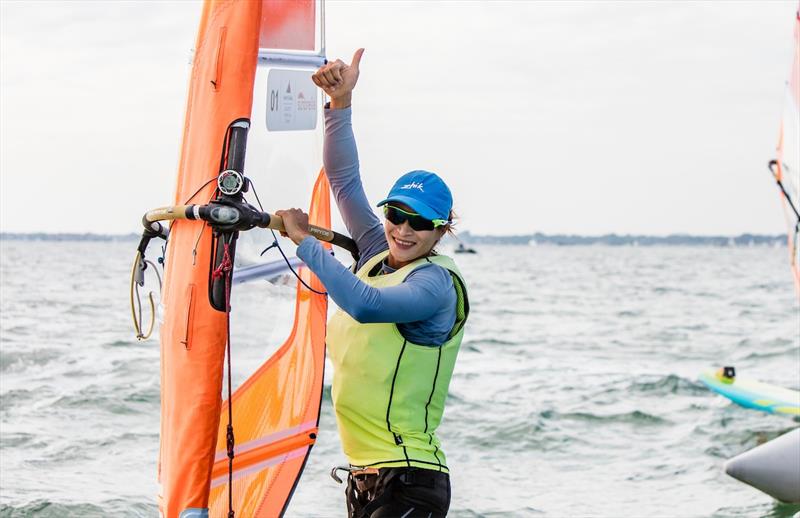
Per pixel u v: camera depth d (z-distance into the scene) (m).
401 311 4.69
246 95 4.82
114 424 12.69
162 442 4.94
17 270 62.56
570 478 11.23
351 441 5.06
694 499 10.48
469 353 22.03
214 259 4.73
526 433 13.26
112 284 45.97
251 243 5.32
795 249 12.70
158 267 5.82
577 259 128.25
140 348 19.64
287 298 5.66
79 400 13.99
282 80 5.58
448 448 12.48
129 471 10.66
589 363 20.53
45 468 10.66
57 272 60.19
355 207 5.62
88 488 10.00
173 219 4.87
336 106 5.61
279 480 5.54
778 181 13.01
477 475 11.28
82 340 20.98
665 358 21.92
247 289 5.36
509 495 10.52
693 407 15.17
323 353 5.91
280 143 5.60
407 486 4.86
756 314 35.91
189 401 4.73
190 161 4.95
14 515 9.14
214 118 4.82
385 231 5.06
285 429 5.63
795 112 12.27
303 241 4.68
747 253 173.62
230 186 4.63
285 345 5.63
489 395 15.85
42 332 22.64
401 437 4.93
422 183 4.95
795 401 15.17
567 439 13.02
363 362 4.93
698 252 179.00
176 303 4.83
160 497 4.91
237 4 4.82
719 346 24.53
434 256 5.11
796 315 35.44
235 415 5.30
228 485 5.15
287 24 5.53
